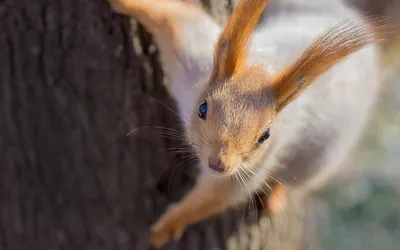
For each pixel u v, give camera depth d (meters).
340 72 0.77
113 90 0.73
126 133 0.74
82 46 0.73
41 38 0.73
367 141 1.10
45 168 0.75
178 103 0.74
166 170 0.75
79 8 0.73
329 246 1.12
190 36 0.73
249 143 0.70
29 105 0.74
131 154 0.74
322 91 0.76
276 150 0.73
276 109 0.71
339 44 0.71
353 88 0.78
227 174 0.70
